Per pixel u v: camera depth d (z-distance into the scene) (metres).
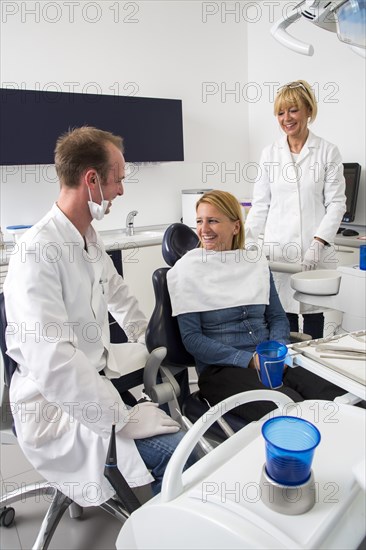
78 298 1.25
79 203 1.25
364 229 3.07
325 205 2.32
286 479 0.57
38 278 1.10
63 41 3.11
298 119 2.15
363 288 1.29
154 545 0.65
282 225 2.38
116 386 1.38
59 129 2.85
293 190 2.31
